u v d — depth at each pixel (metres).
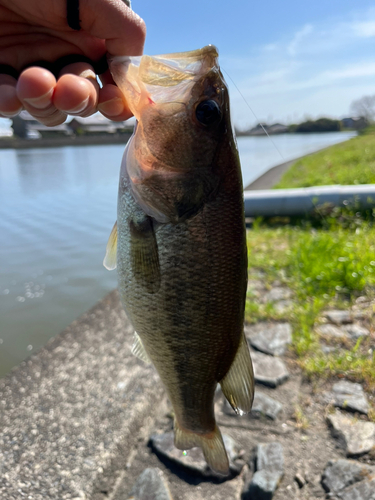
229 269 0.22
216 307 0.22
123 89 0.20
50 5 0.19
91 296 0.79
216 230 0.21
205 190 0.21
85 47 0.21
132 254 0.22
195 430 0.25
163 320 0.22
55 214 1.47
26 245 1.11
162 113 0.21
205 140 0.21
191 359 0.23
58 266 0.94
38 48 0.20
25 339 0.64
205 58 0.21
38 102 0.16
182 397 0.24
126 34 0.20
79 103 0.17
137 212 0.21
